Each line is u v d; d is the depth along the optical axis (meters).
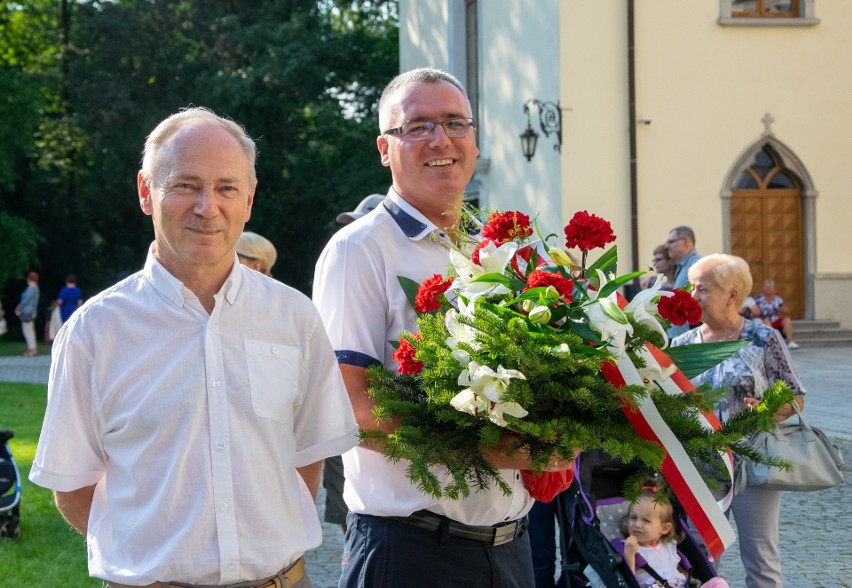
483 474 2.54
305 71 28.39
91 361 2.38
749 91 18.36
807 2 18.45
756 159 18.78
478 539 2.86
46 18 31.66
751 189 18.78
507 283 2.56
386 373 2.65
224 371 2.40
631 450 2.35
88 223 30.89
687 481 2.49
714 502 2.50
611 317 2.43
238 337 2.44
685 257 10.14
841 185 18.84
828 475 4.36
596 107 17.78
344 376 2.78
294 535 2.46
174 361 2.38
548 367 2.36
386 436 2.48
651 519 4.04
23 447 9.36
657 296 2.59
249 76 28.25
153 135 2.46
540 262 2.77
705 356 2.71
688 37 18.09
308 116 30.22
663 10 17.97
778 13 18.50
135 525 2.32
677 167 18.12
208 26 29.84
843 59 18.66
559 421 2.42
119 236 31.36
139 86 30.14
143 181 2.57
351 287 2.83
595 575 4.15
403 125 2.95
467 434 2.54
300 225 29.98
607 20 17.77
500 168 20.12
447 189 2.96
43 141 29.73
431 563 2.82
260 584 2.38
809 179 18.67
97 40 29.56
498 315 2.50
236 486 2.37
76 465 2.38
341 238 2.90
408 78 3.01
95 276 30.91
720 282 4.55
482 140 21.14
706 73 18.20
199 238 2.38
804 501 7.57
